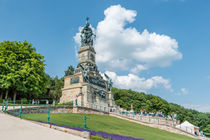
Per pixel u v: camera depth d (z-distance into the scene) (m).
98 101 59.62
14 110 27.92
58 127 19.31
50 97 74.31
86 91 55.66
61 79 83.25
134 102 106.31
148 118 52.97
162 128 44.75
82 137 16.72
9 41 49.78
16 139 12.21
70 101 54.81
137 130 33.47
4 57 45.97
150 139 25.06
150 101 112.12
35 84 49.56
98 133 19.86
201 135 51.84
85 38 76.75
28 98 64.19
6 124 16.56
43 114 31.55
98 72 72.81
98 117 41.16
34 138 13.03
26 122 19.48
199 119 119.50
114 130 27.80
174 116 66.00
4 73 45.84
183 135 42.59
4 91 55.41
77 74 60.84
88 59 71.94
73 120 29.72
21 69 47.78
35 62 49.62
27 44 53.28
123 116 49.50
